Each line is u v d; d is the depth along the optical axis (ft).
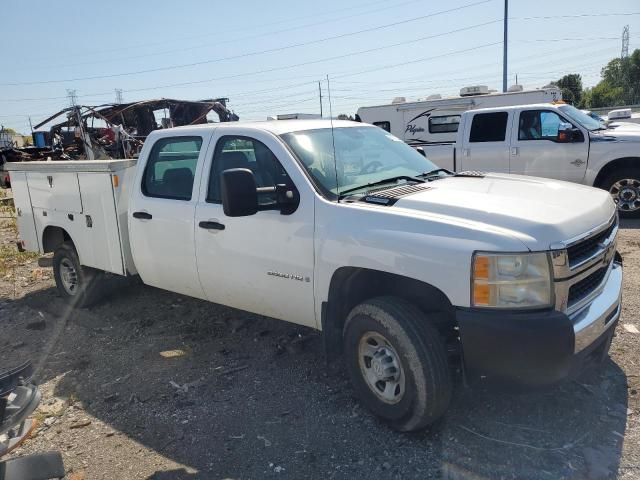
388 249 10.35
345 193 11.99
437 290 10.23
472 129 34.30
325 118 15.61
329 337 11.89
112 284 19.60
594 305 10.22
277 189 11.96
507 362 9.23
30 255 29.45
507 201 10.61
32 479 8.41
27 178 20.06
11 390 7.97
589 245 10.32
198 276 14.53
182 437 11.37
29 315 19.79
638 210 29.71
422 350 10.04
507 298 9.25
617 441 10.18
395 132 47.57
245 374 13.88
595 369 12.63
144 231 15.70
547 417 11.05
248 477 9.96
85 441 11.52
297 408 12.12
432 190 11.67
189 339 16.33
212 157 14.08
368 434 10.96
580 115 32.14
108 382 14.08
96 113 64.39
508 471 9.61
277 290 12.69
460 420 11.15
